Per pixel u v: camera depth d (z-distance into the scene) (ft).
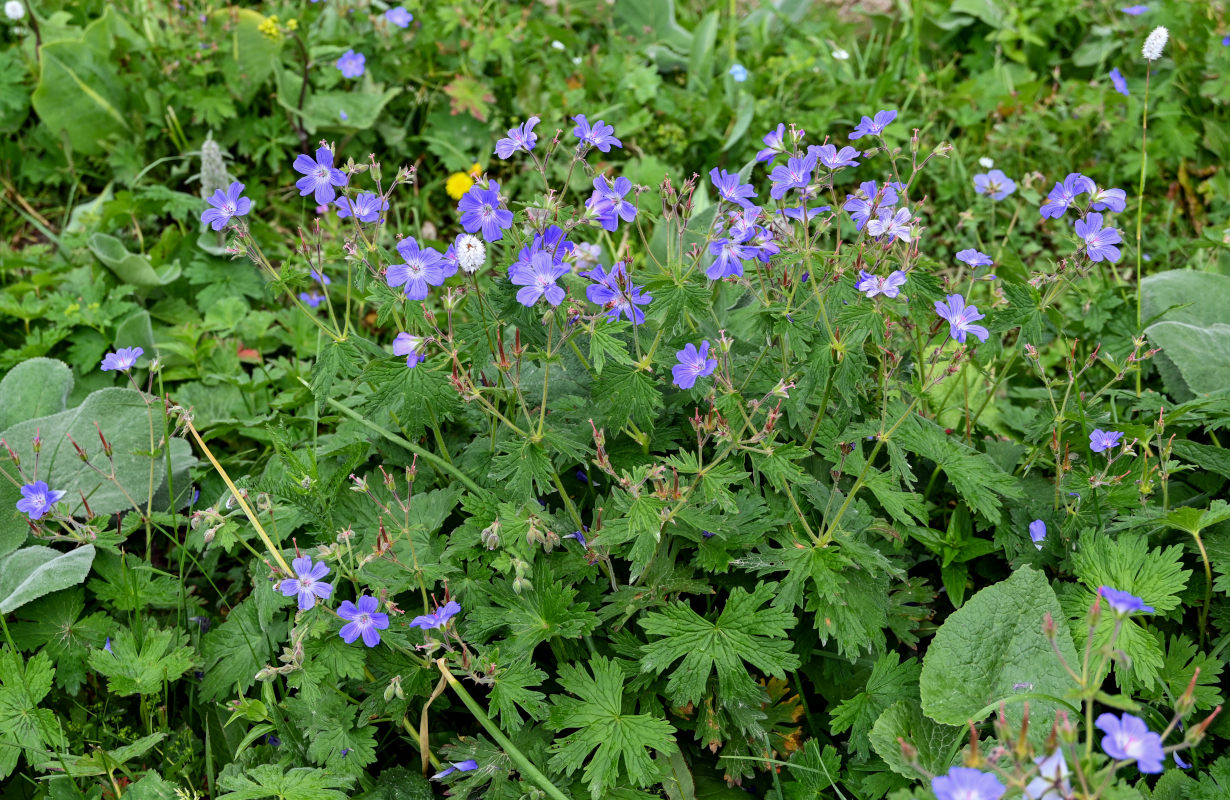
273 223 4.92
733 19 5.89
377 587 3.09
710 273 3.13
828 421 3.33
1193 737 2.46
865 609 3.11
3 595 3.50
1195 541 3.26
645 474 2.99
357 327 4.46
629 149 5.23
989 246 4.80
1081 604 3.17
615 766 2.95
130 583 3.51
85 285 4.38
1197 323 4.12
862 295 3.04
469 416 3.43
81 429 3.83
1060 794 2.42
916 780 2.95
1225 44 5.17
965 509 3.40
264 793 2.97
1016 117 5.32
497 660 3.03
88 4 5.64
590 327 3.04
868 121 3.28
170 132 5.03
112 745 3.39
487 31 5.60
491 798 3.03
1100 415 3.62
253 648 3.32
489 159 5.23
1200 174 5.11
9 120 5.01
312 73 5.25
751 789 3.20
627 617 3.10
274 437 3.47
